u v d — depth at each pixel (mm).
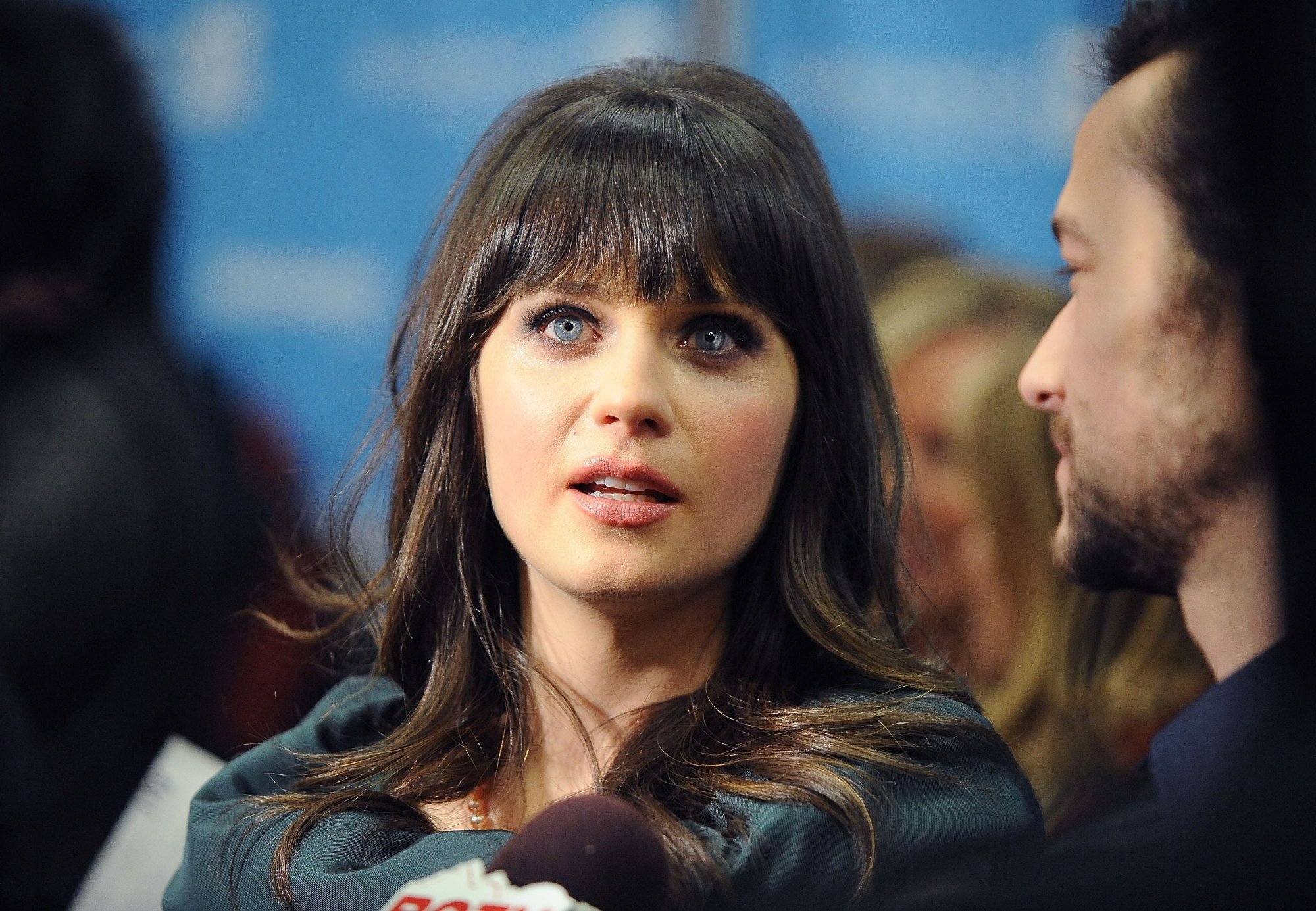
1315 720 2738
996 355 6020
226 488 6250
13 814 5355
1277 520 2934
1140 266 3590
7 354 5836
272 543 6211
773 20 9156
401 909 2686
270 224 9930
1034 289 6594
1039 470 5824
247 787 4301
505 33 9719
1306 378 2857
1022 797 3801
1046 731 5547
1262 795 2543
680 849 3420
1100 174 3695
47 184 5836
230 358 9641
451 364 4055
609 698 3984
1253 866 2408
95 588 5531
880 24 9125
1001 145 9055
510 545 4211
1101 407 3713
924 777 3693
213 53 9891
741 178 3816
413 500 4332
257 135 9953
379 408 4961
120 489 5637
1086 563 3893
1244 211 3018
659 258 3652
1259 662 3354
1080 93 4125
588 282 3689
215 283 9812
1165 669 5531
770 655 4016
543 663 4051
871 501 4195
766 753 3729
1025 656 5684
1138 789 4238
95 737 5594
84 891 4660
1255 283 2955
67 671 5504
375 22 9883
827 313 3969
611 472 3576
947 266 6730
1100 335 3688
